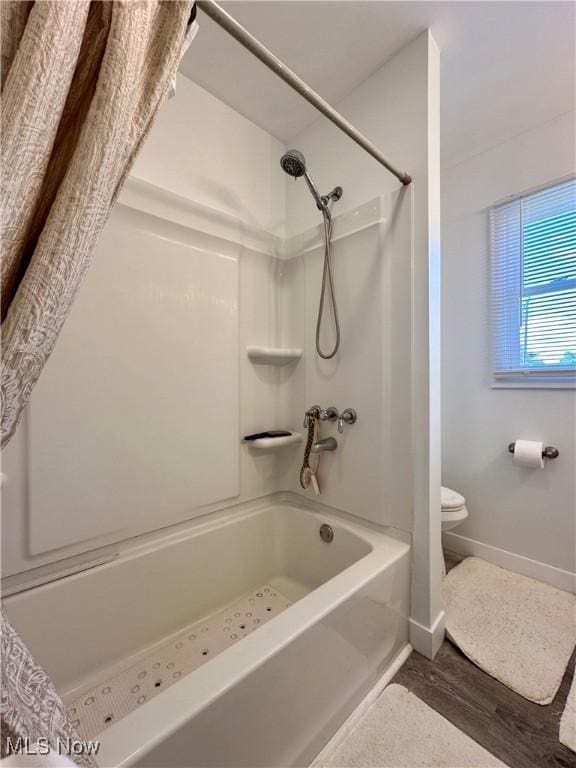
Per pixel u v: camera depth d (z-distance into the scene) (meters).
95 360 1.10
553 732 0.92
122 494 1.17
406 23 1.13
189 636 1.26
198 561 1.34
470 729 0.93
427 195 1.16
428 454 1.17
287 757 0.76
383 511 1.28
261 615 1.38
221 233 1.45
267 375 1.67
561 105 1.52
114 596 1.12
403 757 0.86
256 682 0.69
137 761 0.51
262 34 1.17
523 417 1.73
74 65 0.45
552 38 1.18
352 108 1.42
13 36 0.41
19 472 0.97
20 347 0.45
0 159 0.40
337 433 1.47
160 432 1.26
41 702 0.45
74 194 0.46
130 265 1.18
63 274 0.47
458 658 1.19
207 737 0.60
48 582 1.01
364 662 1.00
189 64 1.30
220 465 1.46
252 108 1.53
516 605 1.46
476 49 1.23
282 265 1.74
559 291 1.61
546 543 1.65
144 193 1.21
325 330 1.52
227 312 1.48
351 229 1.40
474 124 1.63
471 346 1.92
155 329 1.24
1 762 0.38
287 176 1.75
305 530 1.54
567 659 1.17
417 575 1.20
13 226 0.43
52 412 1.02
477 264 1.88
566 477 1.60
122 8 0.48
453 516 1.64
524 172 1.70
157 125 1.28
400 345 1.24
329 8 1.08
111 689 1.04
